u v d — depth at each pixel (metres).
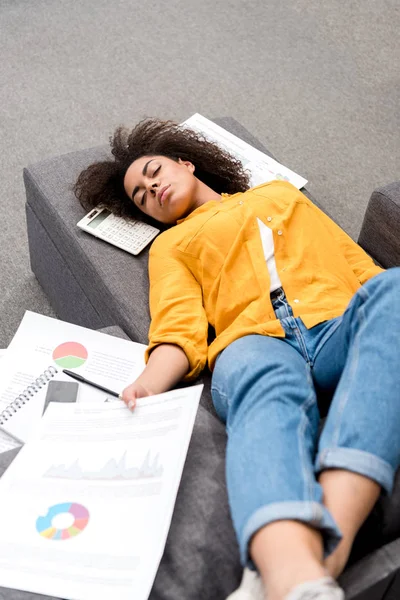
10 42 2.90
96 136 2.60
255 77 2.88
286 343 1.41
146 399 1.31
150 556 1.07
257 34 3.06
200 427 1.27
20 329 1.60
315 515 0.97
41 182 1.88
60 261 1.88
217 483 1.17
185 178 1.79
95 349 1.56
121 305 1.64
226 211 1.65
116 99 2.74
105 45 2.94
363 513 1.05
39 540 1.12
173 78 2.84
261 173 1.98
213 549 1.09
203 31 3.05
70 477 1.21
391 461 1.07
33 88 2.74
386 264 1.87
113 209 1.82
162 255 1.63
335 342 1.31
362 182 2.52
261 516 0.98
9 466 1.24
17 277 2.18
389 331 1.13
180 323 1.49
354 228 2.37
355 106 2.79
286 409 1.14
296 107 2.77
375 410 1.08
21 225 2.30
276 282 1.52
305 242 1.58
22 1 3.07
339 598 0.88
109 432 1.27
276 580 0.93
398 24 3.17
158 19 3.08
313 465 1.11
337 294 1.50
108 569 1.07
